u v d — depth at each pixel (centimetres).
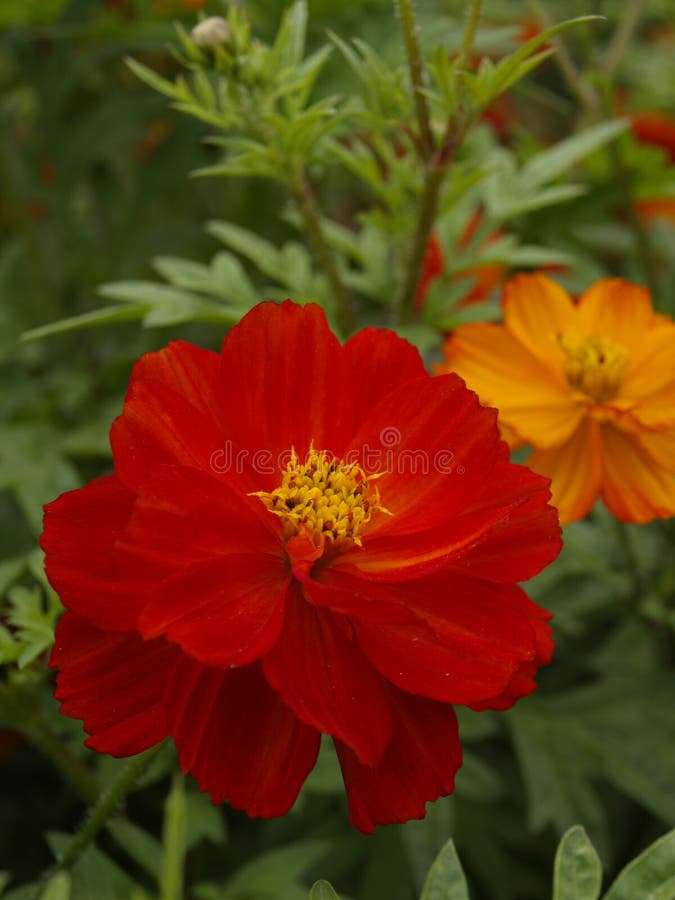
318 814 27
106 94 34
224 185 37
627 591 26
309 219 22
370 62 21
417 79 20
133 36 31
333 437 16
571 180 29
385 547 16
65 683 14
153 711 14
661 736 25
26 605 18
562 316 22
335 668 15
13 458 26
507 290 22
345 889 27
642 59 37
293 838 26
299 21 21
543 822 24
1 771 28
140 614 13
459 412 15
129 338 32
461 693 14
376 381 16
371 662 15
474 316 23
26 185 32
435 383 16
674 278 31
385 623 14
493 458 15
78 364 31
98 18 33
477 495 15
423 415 16
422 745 15
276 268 24
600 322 22
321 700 14
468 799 27
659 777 24
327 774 22
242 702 14
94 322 22
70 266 32
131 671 15
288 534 16
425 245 22
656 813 24
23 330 30
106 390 30
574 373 21
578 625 26
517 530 15
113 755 14
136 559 14
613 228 34
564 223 29
